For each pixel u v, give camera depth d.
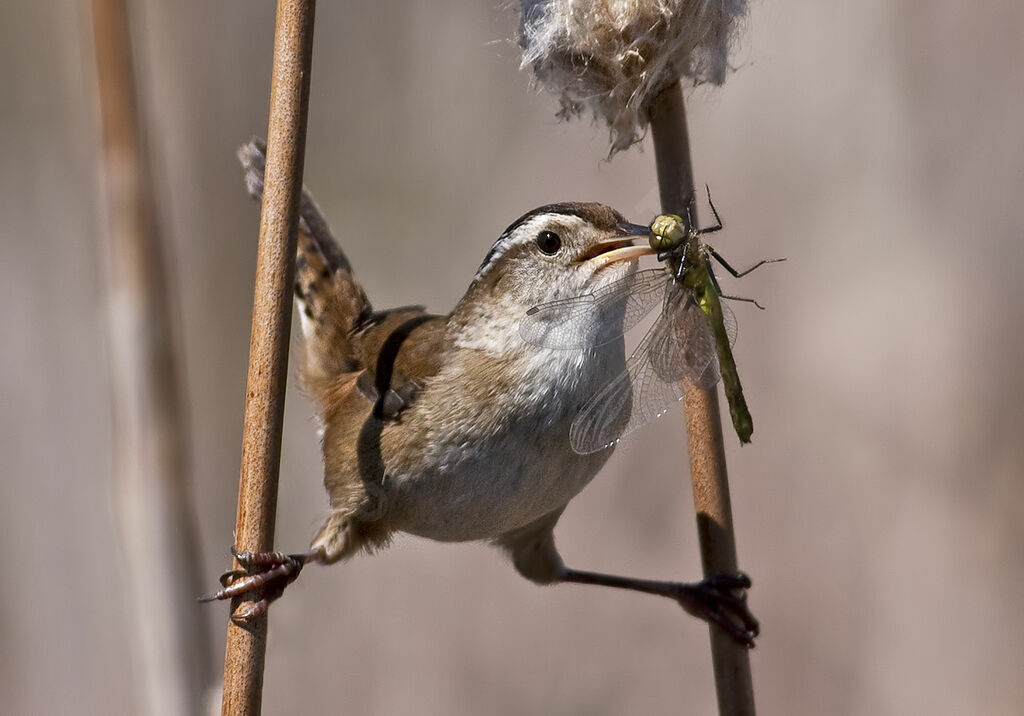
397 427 7.34
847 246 12.25
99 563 11.60
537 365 7.27
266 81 12.83
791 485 12.16
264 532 5.93
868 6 12.10
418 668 12.13
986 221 11.88
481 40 13.80
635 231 7.53
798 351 12.33
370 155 13.87
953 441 11.82
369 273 13.66
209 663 8.38
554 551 8.53
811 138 12.33
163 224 8.59
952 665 11.42
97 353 11.99
